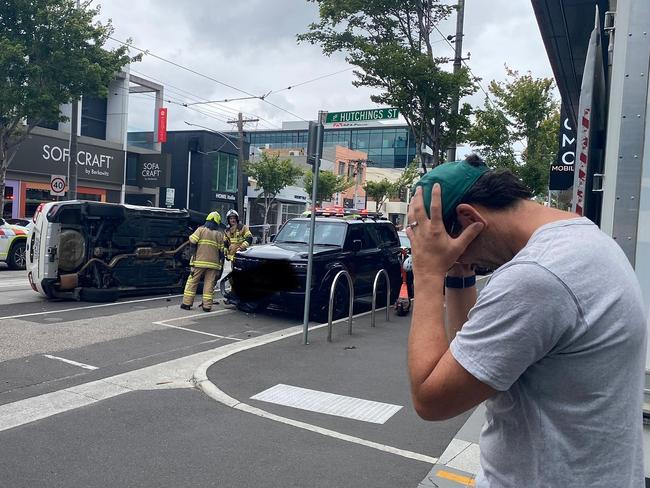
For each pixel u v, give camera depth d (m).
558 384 1.39
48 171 29.38
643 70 2.60
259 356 7.46
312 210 8.27
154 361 7.13
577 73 11.47
